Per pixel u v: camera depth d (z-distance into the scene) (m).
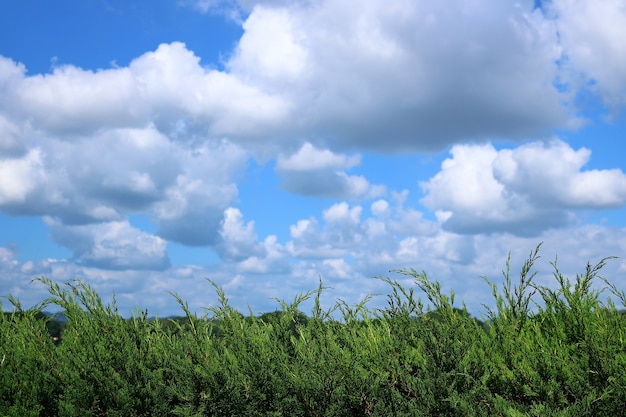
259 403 4.11
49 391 4.46
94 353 4.54
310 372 4.17
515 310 4.84
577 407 3.62
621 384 3.75
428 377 4.03
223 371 4.26
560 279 4.79
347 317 5.06
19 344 4.86
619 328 4.41
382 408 3.90
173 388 4.32
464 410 3.69
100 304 5.02
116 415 4.16
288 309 5.12
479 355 4.20
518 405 3.76
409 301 4.93
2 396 4.48
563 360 4.12
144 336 4.94
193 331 4.88
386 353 4.41
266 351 4.52
